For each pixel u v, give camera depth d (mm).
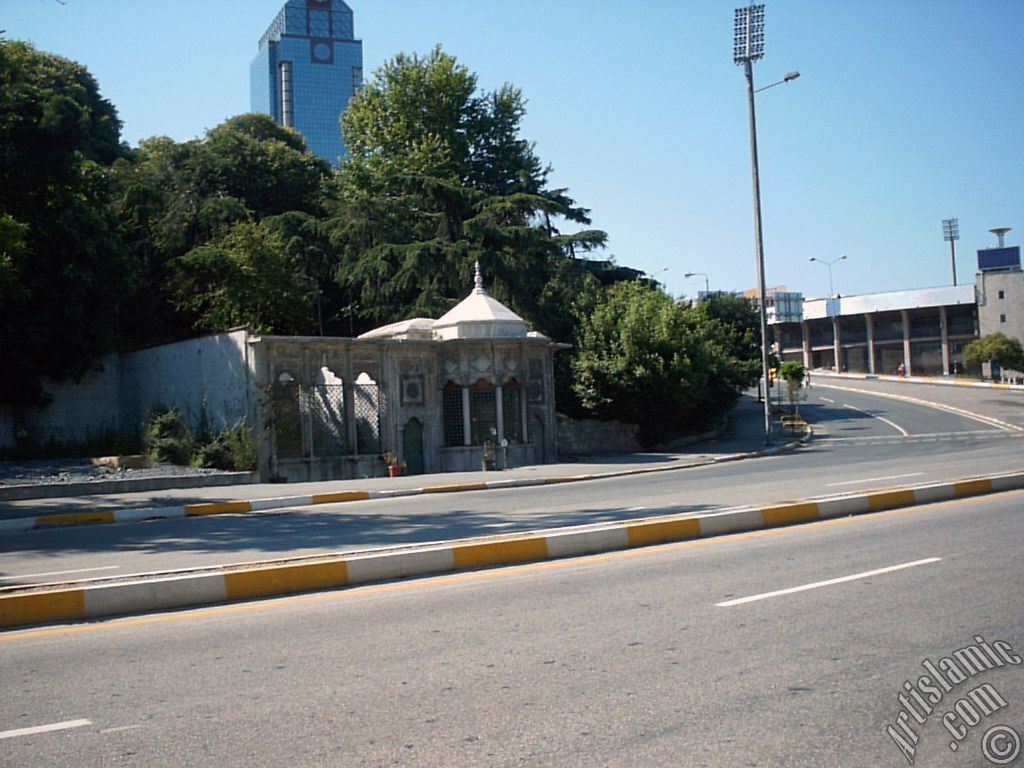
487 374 32688
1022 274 94438
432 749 4953
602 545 11531
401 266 41844
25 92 30062
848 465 26609
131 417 38250
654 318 40406
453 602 8641
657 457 36219
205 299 43688
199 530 15500
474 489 24031
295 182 55156
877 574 9336
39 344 35844
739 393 50906
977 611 7727
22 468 29000
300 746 5043
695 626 7430
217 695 5984
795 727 5188
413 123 58875
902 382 83250
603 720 5332
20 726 5488
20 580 10305
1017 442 36188
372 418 30828
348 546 12500
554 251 46438
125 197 42000
